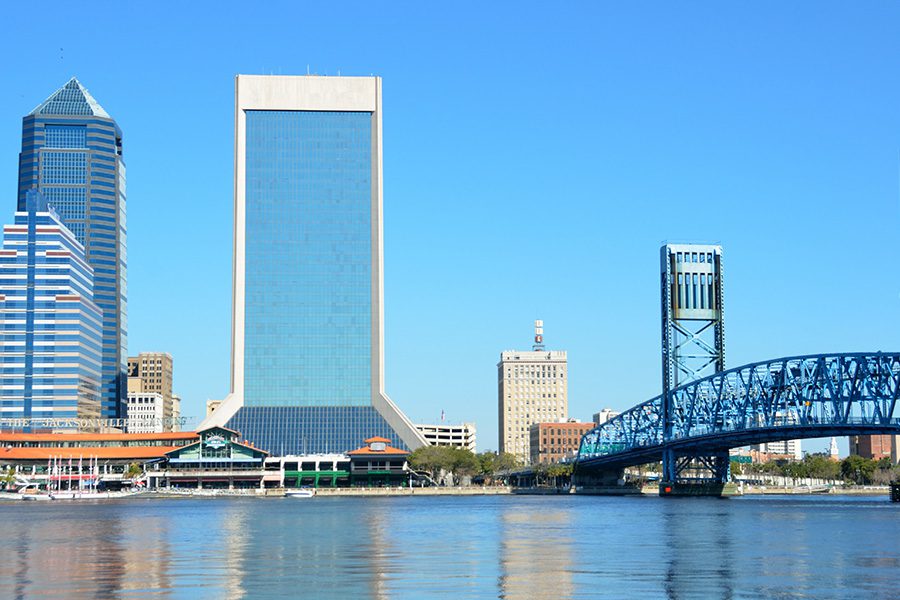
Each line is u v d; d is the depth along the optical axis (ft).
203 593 257.55
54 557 349.00
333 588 264.72
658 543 400.47
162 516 649.61
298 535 451.94
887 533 457.68
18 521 593.42
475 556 345.92
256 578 285.84
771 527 504.02
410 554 354.74
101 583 277.03
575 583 272.72
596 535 447.83
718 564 318.45
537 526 516.32
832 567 309.83
